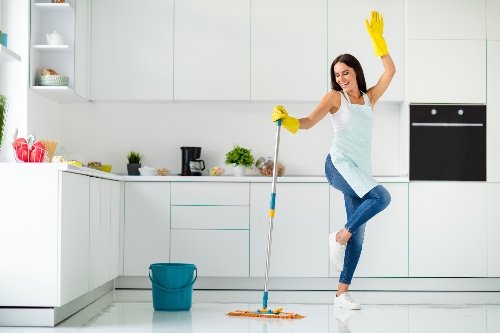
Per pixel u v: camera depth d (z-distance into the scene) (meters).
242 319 3.48
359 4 5.11
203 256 4.83
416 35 5.00
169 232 4.83
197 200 4.84
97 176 4.03
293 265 4.82
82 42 4.99
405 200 4.89
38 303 3.21
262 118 5.34
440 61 4.99
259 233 4.83
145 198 4.84
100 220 4.13
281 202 4.84
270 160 5.14
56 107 5.25
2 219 3.21
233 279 4.89
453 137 4.96
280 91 5.11
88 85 5.10
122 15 5.10
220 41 5.11
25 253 3.21
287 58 5.11
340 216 4.84
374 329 3.19
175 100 5.14
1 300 3.21
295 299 4.33
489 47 5.00
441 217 4.90
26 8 4.55
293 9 5.11
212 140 5.35
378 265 4.86
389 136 5.32
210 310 3.82
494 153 4.96
